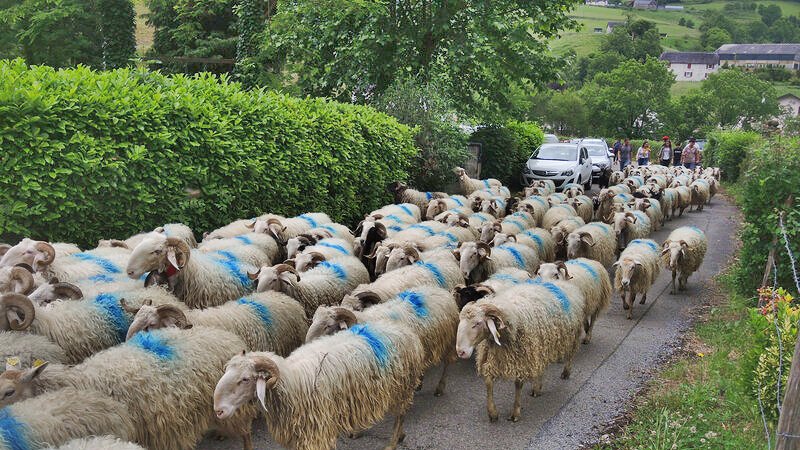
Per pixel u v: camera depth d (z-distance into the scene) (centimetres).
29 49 2250
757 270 1152
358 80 2297
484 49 2247
